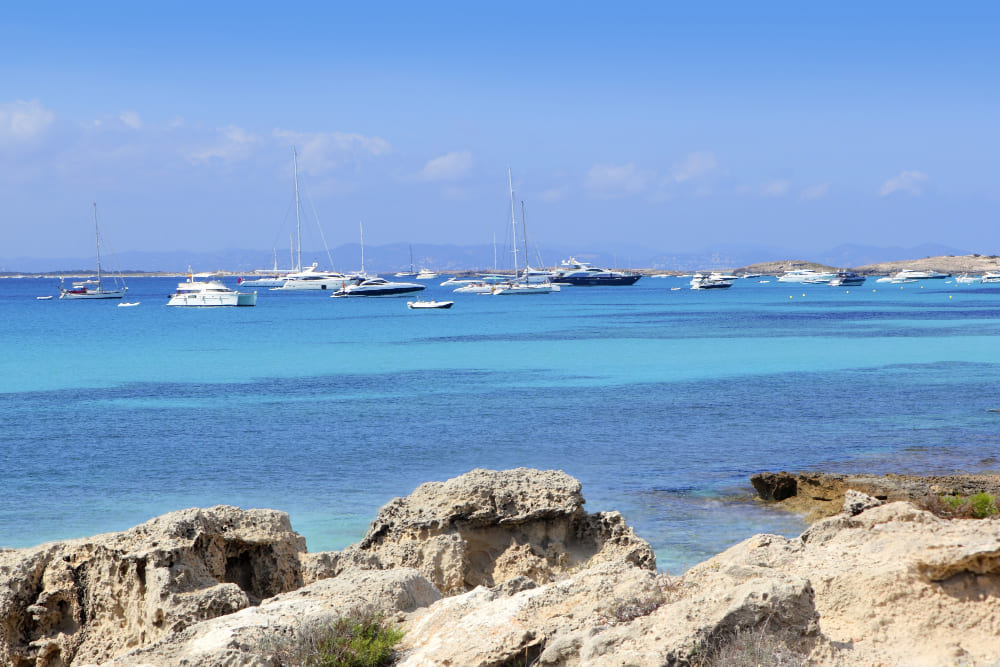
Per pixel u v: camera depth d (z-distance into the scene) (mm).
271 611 11438
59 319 144250
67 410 47969
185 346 91375
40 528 25141
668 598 10672
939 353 77750
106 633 12867
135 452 36031
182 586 12609
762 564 11891
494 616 10781
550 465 33094
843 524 13734
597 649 9414
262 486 29922
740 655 8992
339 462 33844
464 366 70500
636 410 46531
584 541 16859
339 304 192625
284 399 51938
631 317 140375
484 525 16469
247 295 180625
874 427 40781
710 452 35312
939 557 10648
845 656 9586
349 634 10703
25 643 12859
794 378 60375
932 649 9867
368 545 16594
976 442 36969
